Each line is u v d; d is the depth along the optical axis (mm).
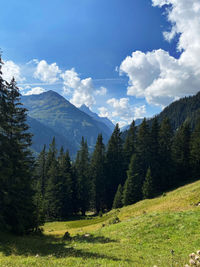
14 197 19297
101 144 64438
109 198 61438
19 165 20984
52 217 52344
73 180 62969
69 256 10617
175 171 54219
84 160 65562
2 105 17641
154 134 55219
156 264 8359
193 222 14859
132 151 61688
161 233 14672
